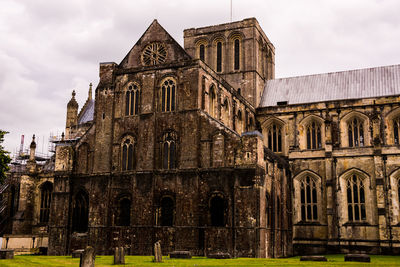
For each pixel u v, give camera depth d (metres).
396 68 81.56
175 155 59.59
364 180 65.75
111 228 60.28
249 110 79.44
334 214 66.19
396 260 49.94
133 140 62.72
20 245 71.94
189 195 57.19
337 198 66.38
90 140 65.94
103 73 66.94
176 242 56.41
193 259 47.00
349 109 76.81
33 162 89.31
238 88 85.56
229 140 56.66
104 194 61.94
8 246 72.06
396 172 63.38
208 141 57.94
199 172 57.25
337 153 68.00
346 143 75.88
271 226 58.72
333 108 77.62
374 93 79.19
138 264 40.12
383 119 74.38
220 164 56.44
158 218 58.34
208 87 62.38
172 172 58.75
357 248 63.78
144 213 58.72
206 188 56.53
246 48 86.38
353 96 80.56
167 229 57.28
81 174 64.69
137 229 58.56
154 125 61.16
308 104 79.44
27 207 86.06
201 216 56.00
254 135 55.16
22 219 84.69
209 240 54.88
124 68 66.25
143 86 63.25
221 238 54.31
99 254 59.91
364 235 63.84
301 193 71.06
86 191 63.78
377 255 60.59
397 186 63.06
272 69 97.69
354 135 76.50
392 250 61.06
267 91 89.62
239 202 54.28
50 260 46.41
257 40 88.06
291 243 67.56
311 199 70.06
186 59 62.12
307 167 71.00
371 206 64.31
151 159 60.12
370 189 64.81
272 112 81.94
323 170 69.88
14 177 93.06
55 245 62.72
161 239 57.25
